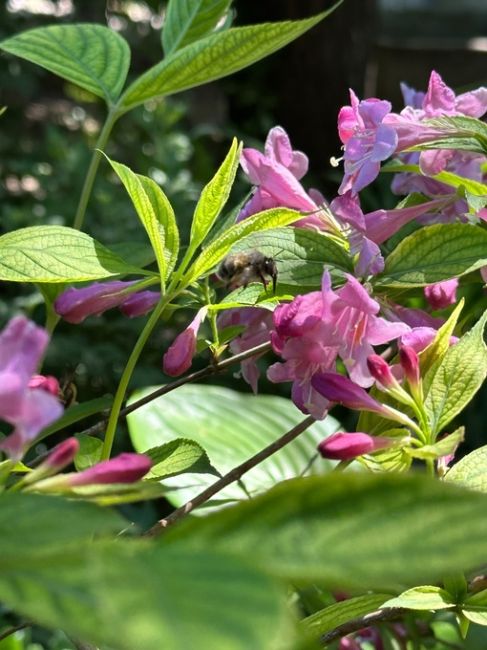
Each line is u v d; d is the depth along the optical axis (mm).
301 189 537
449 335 481
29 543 340
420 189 555
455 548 336
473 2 3609
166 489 393
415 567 336
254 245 512
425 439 462
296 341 478
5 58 1985
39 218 1434
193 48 574
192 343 509
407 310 522
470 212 517
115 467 393
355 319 474
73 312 517
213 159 2002
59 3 2203
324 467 727
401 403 488
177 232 482
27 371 378
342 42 1891
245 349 541
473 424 1194
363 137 510
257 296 514
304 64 1896
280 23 559
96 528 344
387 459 473
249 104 1952
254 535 344
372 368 464
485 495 340
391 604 460
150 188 478
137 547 326
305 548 341
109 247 576
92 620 304
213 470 471
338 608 464
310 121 1918
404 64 2184
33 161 1847
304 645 332
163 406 747
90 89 611
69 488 391
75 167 1556
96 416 1336
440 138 507
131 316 539
